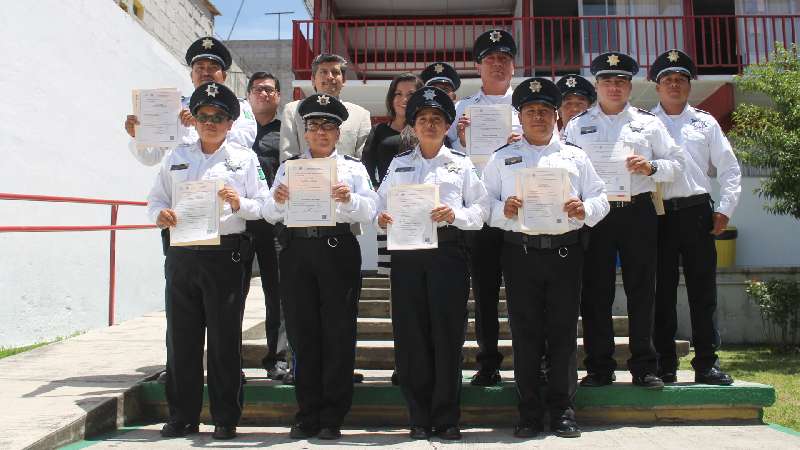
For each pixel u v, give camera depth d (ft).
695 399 12.96
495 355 13.67
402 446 11.18
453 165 12.42
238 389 11.89
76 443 11.23
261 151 14.96
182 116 13.39
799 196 23.45
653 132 13.37
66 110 24.86
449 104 12.42
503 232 13.33
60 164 24.45
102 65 27.22
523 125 12.63
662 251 13.82
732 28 37.19
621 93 13.44
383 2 40.37
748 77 26.37
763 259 29.43
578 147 12.77
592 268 13.09
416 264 11.97
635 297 13.00
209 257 11.66
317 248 11.80
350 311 11.98
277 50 65.21
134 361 15.62
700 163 13.99
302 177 11.71
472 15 41.63
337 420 11.85
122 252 28.48
